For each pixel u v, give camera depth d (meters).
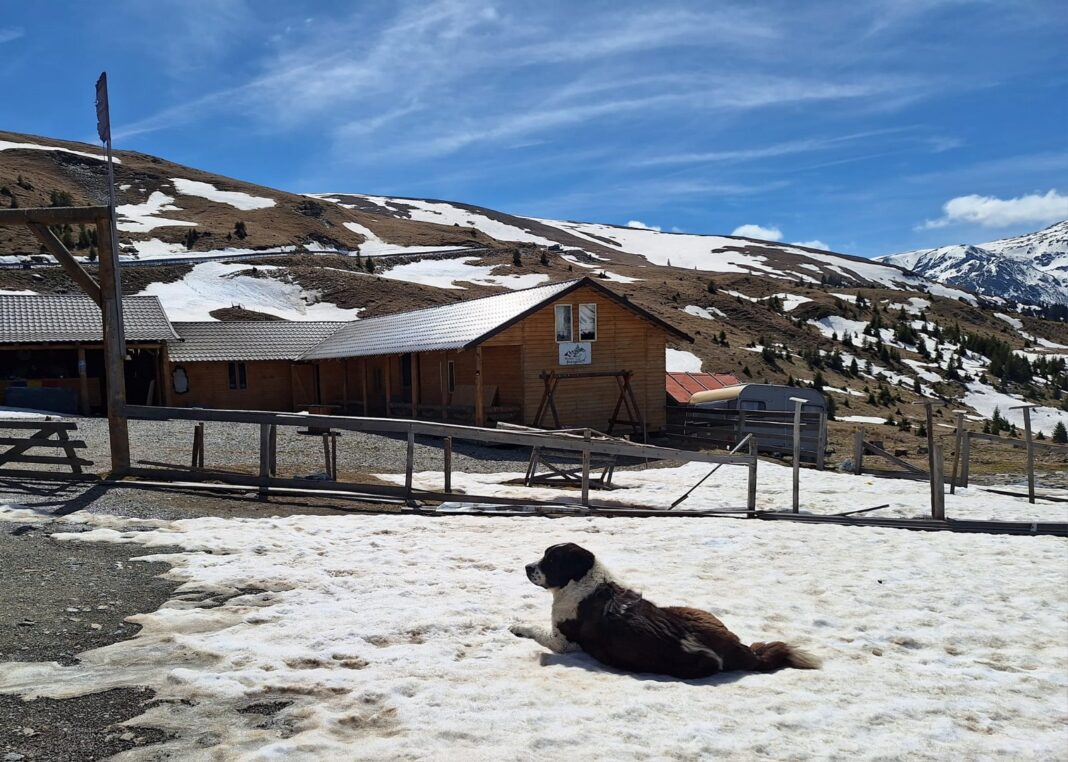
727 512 14.40
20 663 5.78
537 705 5.04
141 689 5.23
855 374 67.88
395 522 12.05
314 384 42.00
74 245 81.25
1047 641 7.12
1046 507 17.28
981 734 4.92
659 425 30.14
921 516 15.60
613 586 6.19
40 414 29.67
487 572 8.91
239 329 42.66
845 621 7.56
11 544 9.49
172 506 12.40
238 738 4.51
